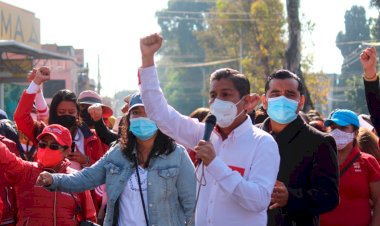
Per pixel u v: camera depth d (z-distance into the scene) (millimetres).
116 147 5039
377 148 7273
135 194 4855
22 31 25219
